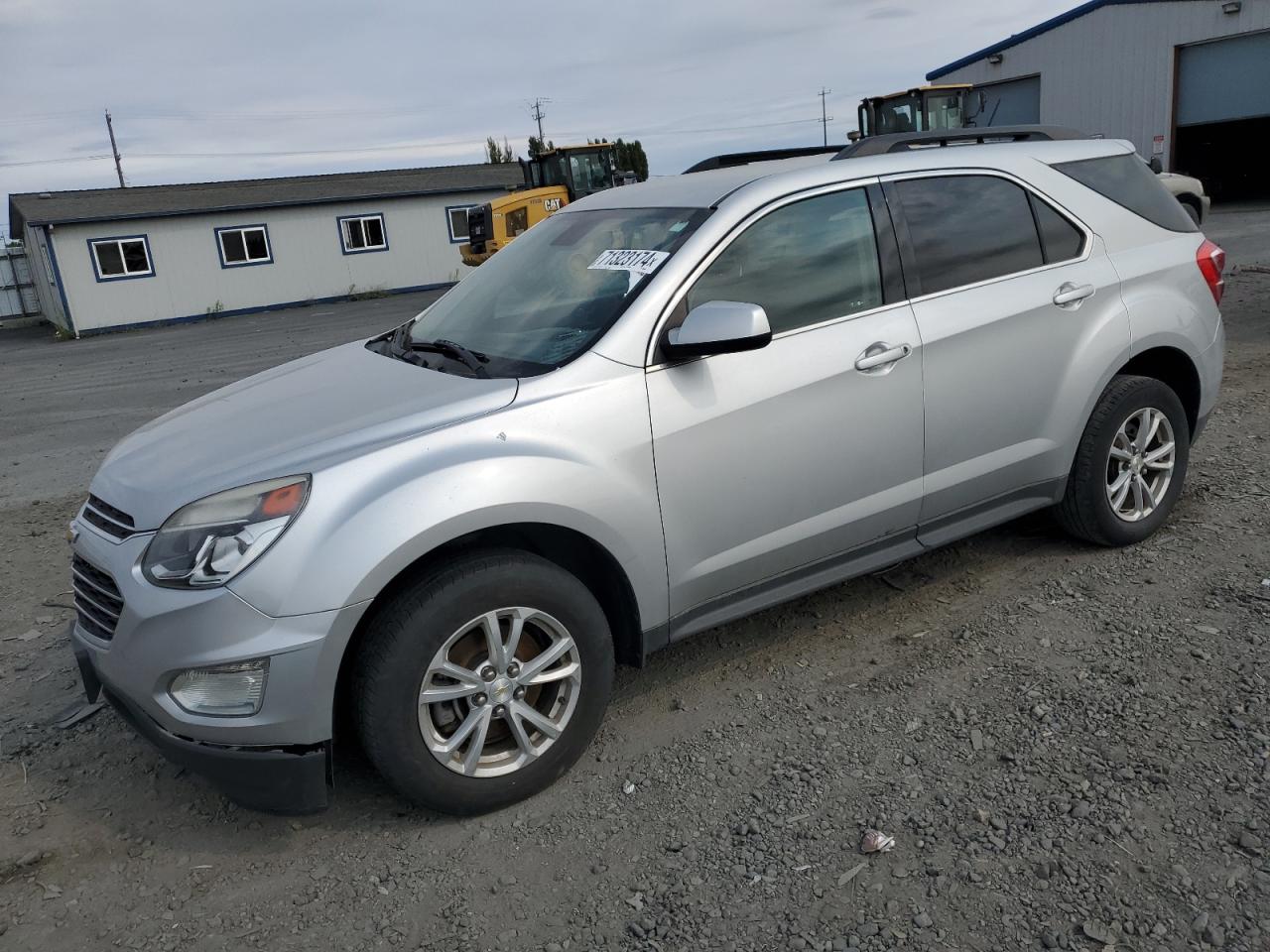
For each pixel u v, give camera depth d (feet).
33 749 11.59
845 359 11.41
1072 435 13.53
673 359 10.44
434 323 12.99
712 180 12.35
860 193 12.03
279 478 9.00
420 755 9.25
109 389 43.86
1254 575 13.30
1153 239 14.37
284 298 96.78
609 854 9.14
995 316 12.56
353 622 8.76
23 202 90.79
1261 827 8.67
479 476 9.21
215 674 8.74
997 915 7.97
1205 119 88.38
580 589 9.95
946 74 111.24
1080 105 97.25
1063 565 14.25
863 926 7.98
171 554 8.87
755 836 9.20
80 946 8.46
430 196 103.19
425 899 8.74
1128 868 8.34
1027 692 11.10
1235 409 21.24
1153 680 11.10
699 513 10.68
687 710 11.46
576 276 11.69
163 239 89.71
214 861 9.48
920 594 13.85
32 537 19.71
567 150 68.80
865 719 10.94
